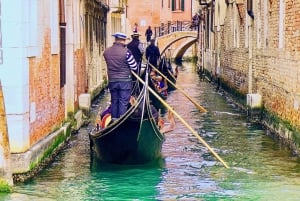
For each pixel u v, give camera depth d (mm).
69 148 13656
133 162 12008
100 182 10797
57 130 13328
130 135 11500
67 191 10211
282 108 14383
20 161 10469
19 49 10242
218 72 29172
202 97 25391
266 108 16516
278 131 14734
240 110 20750
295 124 13070
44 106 11992
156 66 24781
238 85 22016
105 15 29859
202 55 40250
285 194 10078
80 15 19156
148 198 9922
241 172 11602
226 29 26047
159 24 54219
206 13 37594
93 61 23859
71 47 15812
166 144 14383
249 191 10281
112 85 12336
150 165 12164
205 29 38094
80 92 18531
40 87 11617
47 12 12266
